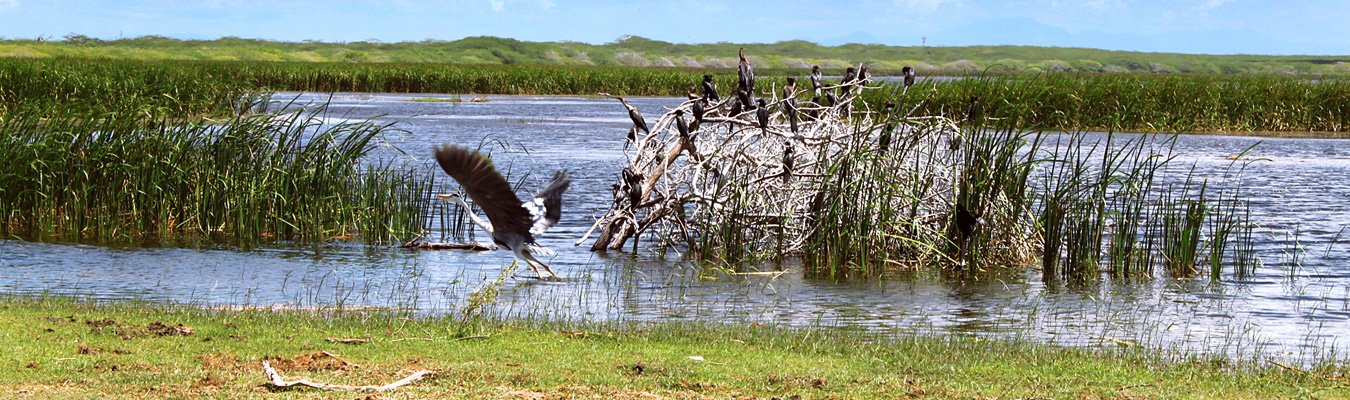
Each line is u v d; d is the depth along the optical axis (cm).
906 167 1856
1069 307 1464
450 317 1246
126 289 1466
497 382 920
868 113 1961
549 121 5097
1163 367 1062
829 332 1231
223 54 19688
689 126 1883
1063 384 966
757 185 1850
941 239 1778
